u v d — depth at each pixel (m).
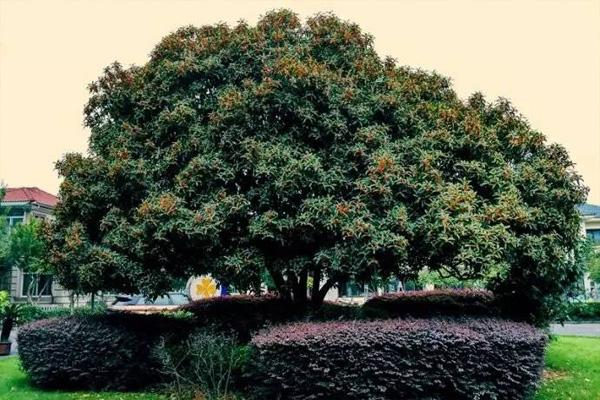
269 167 6.82
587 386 7.38
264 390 6.24
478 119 7.95
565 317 9.11
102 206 7.83
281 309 8.95
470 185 7.39
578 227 8.08
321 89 7.42
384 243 6.28
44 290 23.14
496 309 8.55
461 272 7.22
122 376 7.55
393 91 7.89
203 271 7.52
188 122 7.76
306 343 5.80
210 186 7.25
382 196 6.67
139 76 8.60
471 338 5.84
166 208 6.80
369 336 5.82
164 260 7.22
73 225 7.71
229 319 8.72
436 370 5.82
